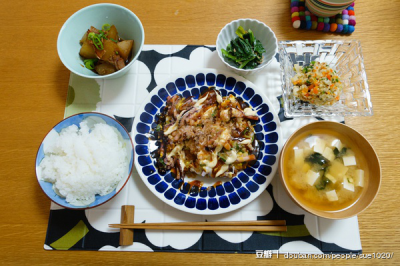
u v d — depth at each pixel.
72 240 0.36
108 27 0.41
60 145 0.35
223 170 0.36
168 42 0.43
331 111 0.38
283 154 0.33
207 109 0.39
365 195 0.33
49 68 0.43
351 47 0.41
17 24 0.45
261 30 0.41
